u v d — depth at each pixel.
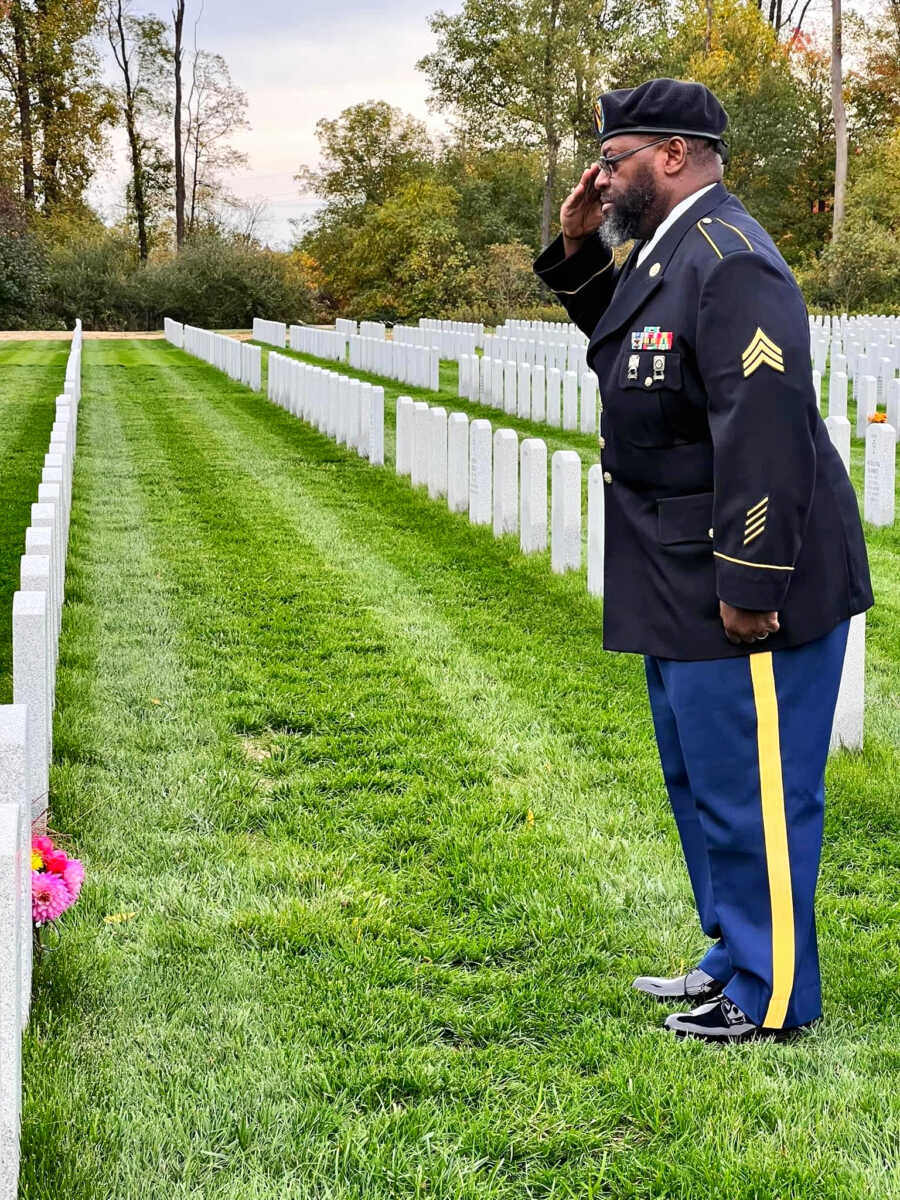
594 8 47.28
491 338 22.45
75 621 6.86
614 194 2.93
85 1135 2.62
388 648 6.52
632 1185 2.50
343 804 4.54
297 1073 2.86
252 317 43.53
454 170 60.41
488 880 3.88
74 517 9.93
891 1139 2.62
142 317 43.19
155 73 56.06
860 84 52.88
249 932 3.56
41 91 53.34
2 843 2.18
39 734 3.93
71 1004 3.15
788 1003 2.92
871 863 4.05
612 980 3.31
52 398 19.64
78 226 50.66
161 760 4.90
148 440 14.73
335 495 11.07
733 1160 2.54
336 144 60.94
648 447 2.89
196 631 6.78
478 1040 3.06
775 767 2.85
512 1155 2.62
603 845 4.14
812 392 2.66
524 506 8.48
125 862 4.02
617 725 5.36
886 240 36.09
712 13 53.72
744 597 2.66
